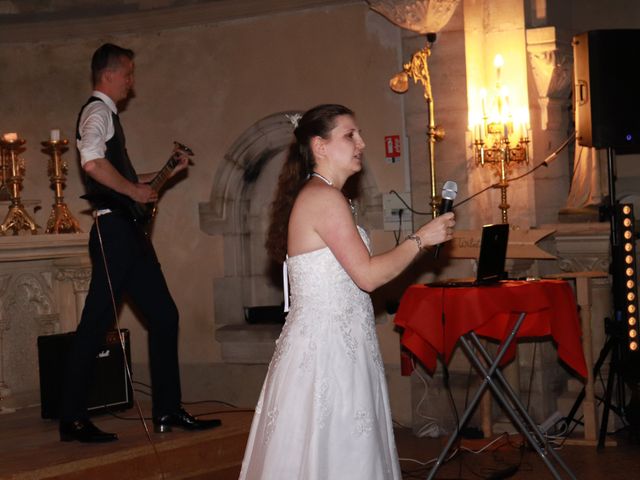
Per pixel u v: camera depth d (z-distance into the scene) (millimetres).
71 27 6957
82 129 4516
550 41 5926
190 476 4746
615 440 5512
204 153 6836
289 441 3076
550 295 4461
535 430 4418
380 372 3178
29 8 7008
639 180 6449
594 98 5504
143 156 6973
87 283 6062
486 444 5570
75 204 7016
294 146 3223
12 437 4934
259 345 6645
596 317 5977
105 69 4625
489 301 4266
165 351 4770
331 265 3088
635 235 5398
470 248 5672
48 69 7031
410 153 6047
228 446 4902
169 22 6820
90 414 5238
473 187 5836
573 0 6543
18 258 5621
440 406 5867
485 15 6023
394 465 3184
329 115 3156
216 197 6812
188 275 6922
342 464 3025
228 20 6711
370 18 6250
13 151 6012
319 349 3078
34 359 6031
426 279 5953
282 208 3219
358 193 6320
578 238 5965
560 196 6285
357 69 6312
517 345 5852
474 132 5746
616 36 5527
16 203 6031
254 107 6668
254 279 6902
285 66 6551
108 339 5340
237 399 6770
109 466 4461
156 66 6922
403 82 5863
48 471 4266
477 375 5770
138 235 4613
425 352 4535
